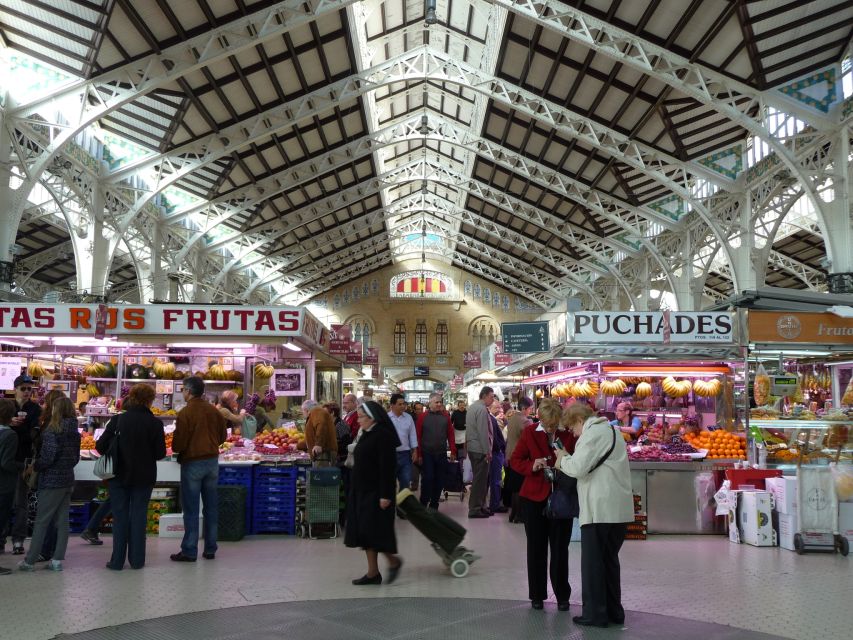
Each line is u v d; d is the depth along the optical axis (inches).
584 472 203.5
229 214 1097.4
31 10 609.9
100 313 427.8
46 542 288.2
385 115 1093.1
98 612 213.0
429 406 468.1
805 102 679.7
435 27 860.0
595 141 874.1
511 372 875.4
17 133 715.4
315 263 1678.2
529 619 209.9
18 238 1119.0
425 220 1727.4
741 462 385.1
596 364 458.6
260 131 869.2
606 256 1379.2
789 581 263.0
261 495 366.9
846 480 326.0
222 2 631.2
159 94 764.0
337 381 735.1
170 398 469.7
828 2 580.4
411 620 207.5
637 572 279.3
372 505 252.7
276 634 192.4
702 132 819.4
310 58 792.3
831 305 406.6
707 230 1009.5
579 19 662.5
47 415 279.1
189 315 430.3
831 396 423.8
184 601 226.8
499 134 1042.7
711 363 445.1
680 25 621.9
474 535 370.9
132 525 275.4
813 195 684.1
